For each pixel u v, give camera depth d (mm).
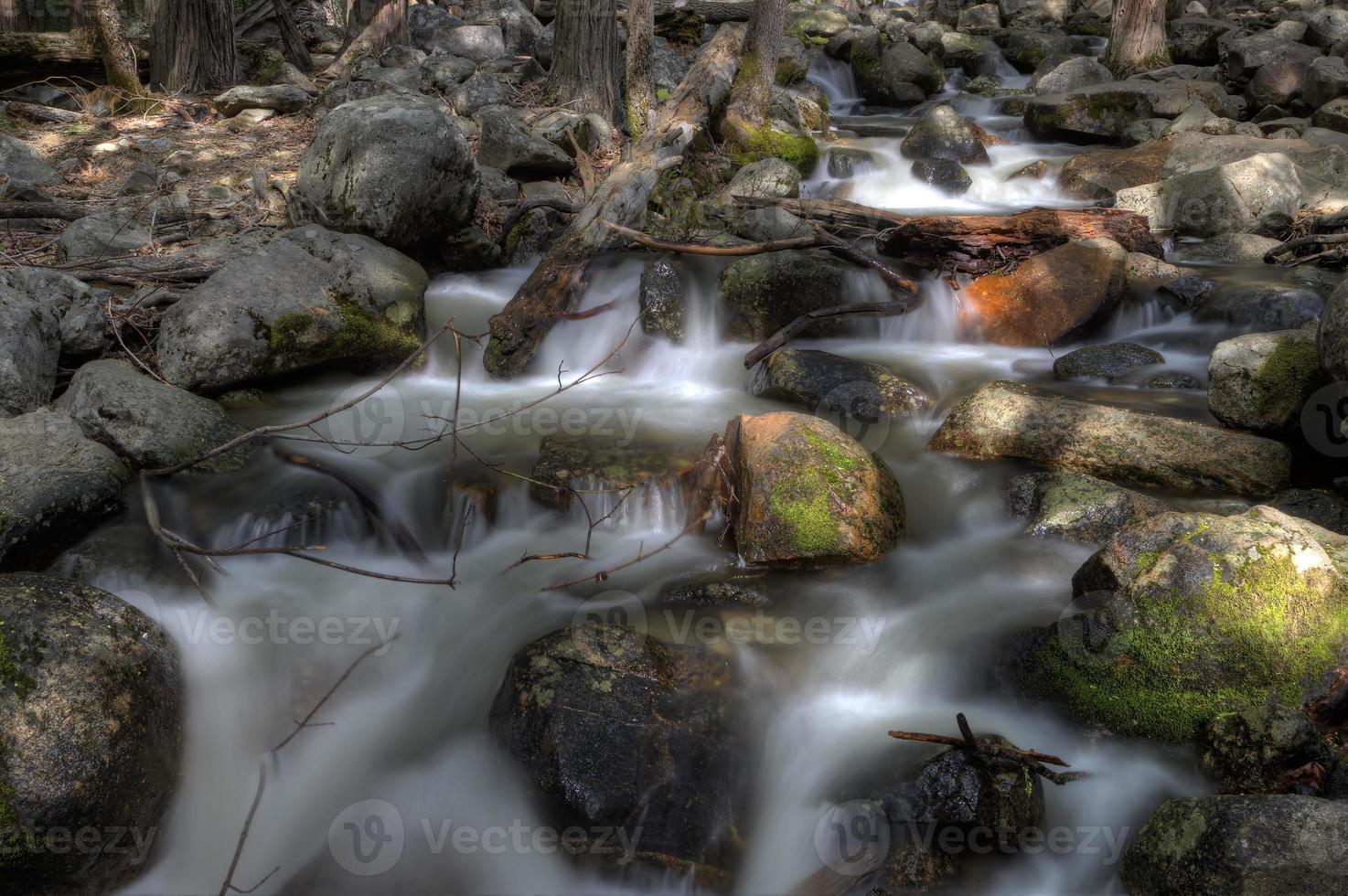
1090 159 9797
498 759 3416
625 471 4758
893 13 18656
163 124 9523
